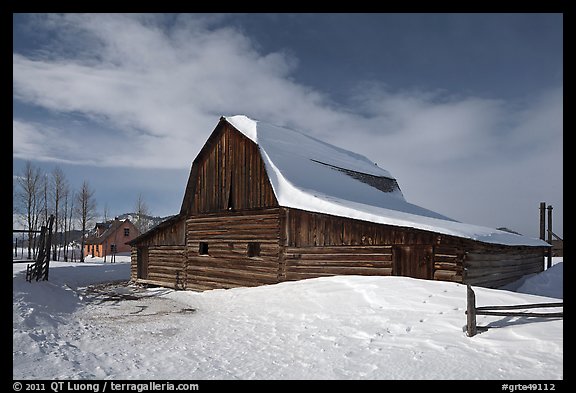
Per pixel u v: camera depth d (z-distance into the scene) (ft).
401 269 46.70
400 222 46.62
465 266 42.96
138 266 83.56
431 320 31.53
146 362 26.63
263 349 29.30
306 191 56.90
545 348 24.31
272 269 58.18
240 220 63.82
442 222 52.42
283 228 57.82
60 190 179.83
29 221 163.94
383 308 36.19
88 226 211.00
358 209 51.37
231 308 47.34
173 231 75.61
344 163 85.10
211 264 67.46
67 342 31.17
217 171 69.05
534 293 56.65
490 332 27.50
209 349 29.73
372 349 27.35
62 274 89.76
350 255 50.78
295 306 42.47
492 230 59.16
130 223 219.61
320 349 28.43
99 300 57.67
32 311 36.96
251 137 65.05
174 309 49.16
